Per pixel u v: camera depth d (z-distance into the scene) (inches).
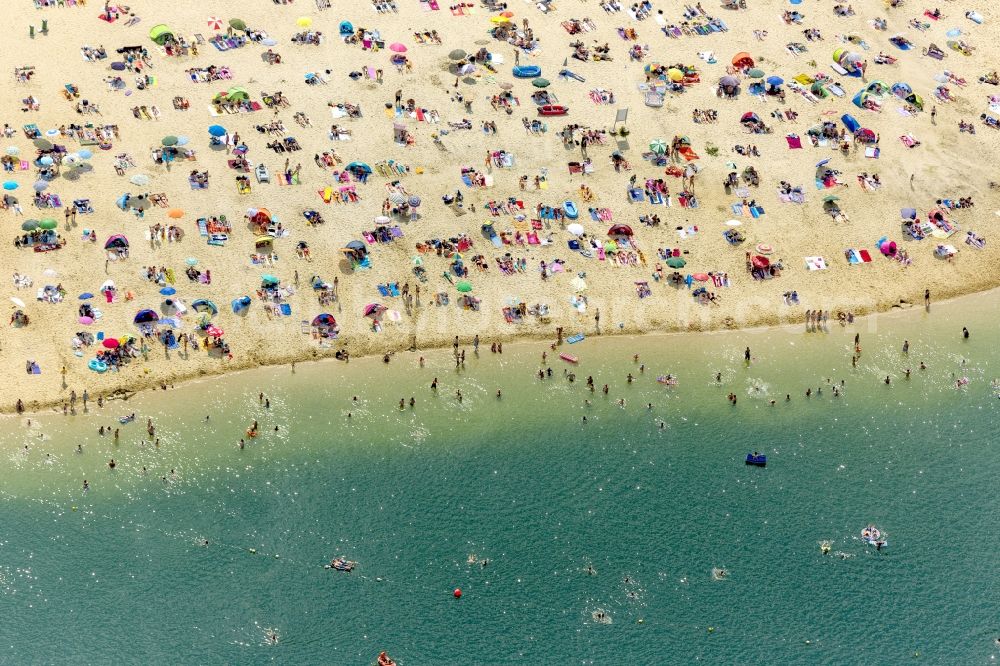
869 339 4623.5
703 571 3809.1
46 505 3922.2
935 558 3850.9
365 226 4790.8
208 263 4613.7
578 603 3710.6
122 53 5383.9
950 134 5378.9
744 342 4589.1
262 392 4308.6
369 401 4303.6
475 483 4052.7
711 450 4190.5
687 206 4985.2
